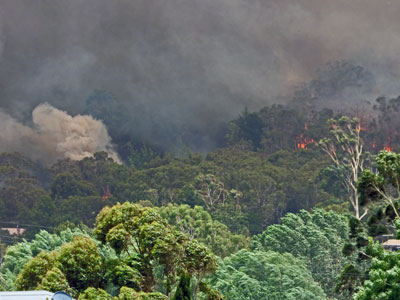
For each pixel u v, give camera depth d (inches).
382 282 2588.6
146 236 3211.1
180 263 3221.0
